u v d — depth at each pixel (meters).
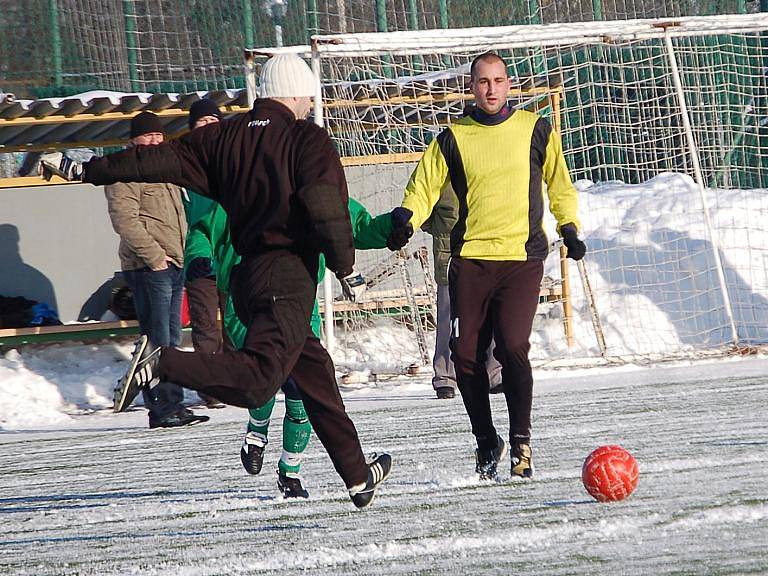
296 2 69.81
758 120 59.19
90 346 44.00
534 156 18.98
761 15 43.53
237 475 21.59
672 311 47.84
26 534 16.58
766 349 42.34
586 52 51.94
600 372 40.12
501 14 71.19
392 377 41.00
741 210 53.31
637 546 12.63
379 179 47.44
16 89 64.44
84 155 58.97
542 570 11.75
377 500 17.12
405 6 70.12
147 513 17.66
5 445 30.50
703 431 22.77
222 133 14.51
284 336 13.68
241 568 12.91
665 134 56.12
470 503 16.31
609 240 52.16
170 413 32.28
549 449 21.50
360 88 46.66
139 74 67.19
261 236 14.09
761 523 13.51
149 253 32.22
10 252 43.88
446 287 33.59
